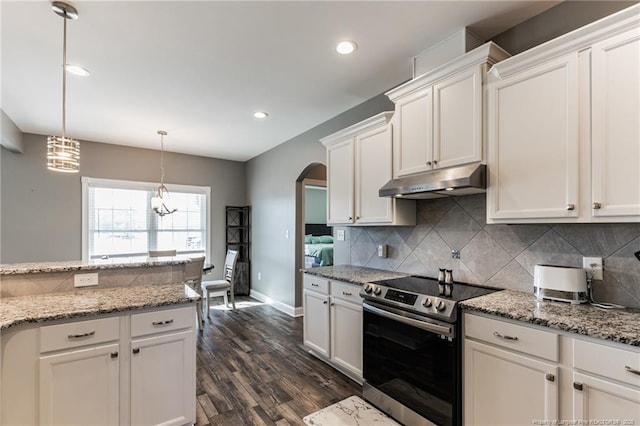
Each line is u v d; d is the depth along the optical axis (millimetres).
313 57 2465
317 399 2439
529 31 2039
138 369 1840
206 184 5848
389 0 1835
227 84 2924
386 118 2641
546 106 1696
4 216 4246
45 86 2918
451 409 1802
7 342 1536
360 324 2566
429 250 2695
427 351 1945
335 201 3209
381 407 2273
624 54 1453
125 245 5113
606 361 1299
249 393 2523
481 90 1970
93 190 4887
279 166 5055
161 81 2846
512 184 1832
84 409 1702
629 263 1677
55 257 4547
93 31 2096
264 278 5473
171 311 1949
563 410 1422
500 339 1635
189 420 2000
